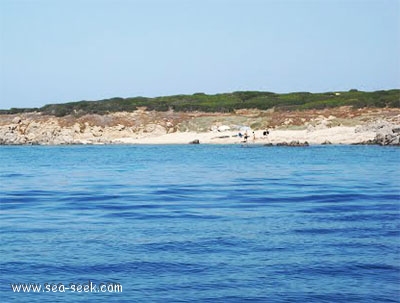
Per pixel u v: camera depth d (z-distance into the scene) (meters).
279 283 18.33
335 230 26.27
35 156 90.81
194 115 148.12
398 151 88.69
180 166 67.50
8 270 19.66
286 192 41.16
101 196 39.41
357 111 136.88
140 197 38.78
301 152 89.69
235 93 182.38
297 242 23.66
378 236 24.86
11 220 29.31
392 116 126.88
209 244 23.25
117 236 24.89
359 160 73.06
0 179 53.19
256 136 120.94
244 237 24.61
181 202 36.12
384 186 44.81
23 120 150.00
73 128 140.75
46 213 31.77
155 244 23.25
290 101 159.25
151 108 156.75
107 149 108.94
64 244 23.31
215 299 16.94
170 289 17.75
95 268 19.88
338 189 42.81
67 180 51.97
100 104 161.38
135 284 18.27
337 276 19.05
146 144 123.94
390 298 17.09
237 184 47.28
